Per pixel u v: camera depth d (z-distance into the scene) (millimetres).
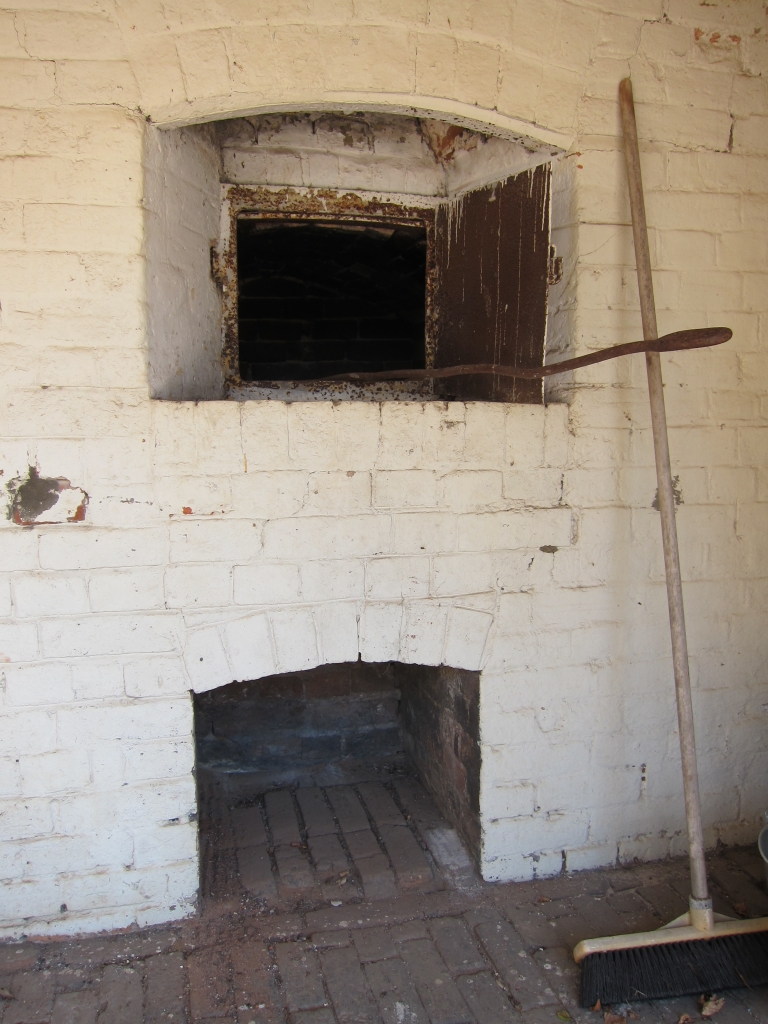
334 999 2113
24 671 2227
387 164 2922
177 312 2422
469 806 2676
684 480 2588
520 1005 2102
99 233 2127
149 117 2150
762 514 2674
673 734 2695
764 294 2590
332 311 3830
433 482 2393
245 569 2305
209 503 2260
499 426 2416
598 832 2672
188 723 2336
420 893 2545
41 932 2318
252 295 3742
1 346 2107
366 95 2230
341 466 2326
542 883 2611
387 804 3053
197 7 2096
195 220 2547
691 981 2141
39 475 2162
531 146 2461
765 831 2371
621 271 2449
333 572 2363
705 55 2445
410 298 3762
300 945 2312
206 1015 2059
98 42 2070
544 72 2320
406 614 2430
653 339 2141
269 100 2197
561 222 2451
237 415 2244
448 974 2207
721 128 2492
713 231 2521
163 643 2289
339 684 3410
